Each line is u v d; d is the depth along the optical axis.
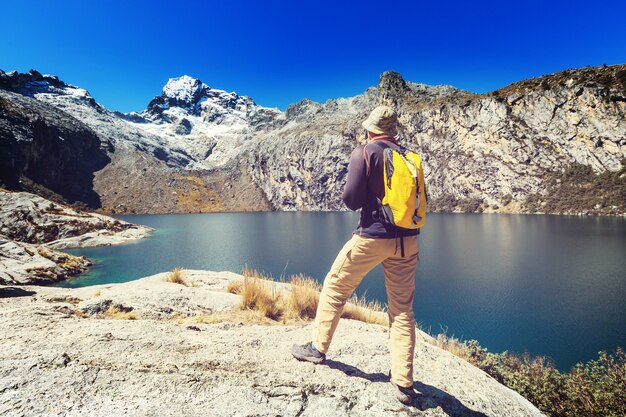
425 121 119.88
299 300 5.19
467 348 7.29
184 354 2.45
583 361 12.72
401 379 2.24
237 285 7.30
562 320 17.30
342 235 57.91
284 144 158.38
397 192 2.09
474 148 106.94
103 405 1.74
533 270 28.14
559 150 93.00
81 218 49.47
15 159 100.81
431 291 23.27
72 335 2.57
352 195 2.17
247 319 4.55
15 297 4.69
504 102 103.38
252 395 2.04
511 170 98.94
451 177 111.88
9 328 2.59
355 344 3.17
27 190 96.44
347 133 137.38
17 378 1.83
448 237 50.19
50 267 25.06
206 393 1.99
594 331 15.85
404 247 2.18
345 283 2.40
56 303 4.43
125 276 27.23
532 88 102.31
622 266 28.22
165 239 52.88
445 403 2.40
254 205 152.25
